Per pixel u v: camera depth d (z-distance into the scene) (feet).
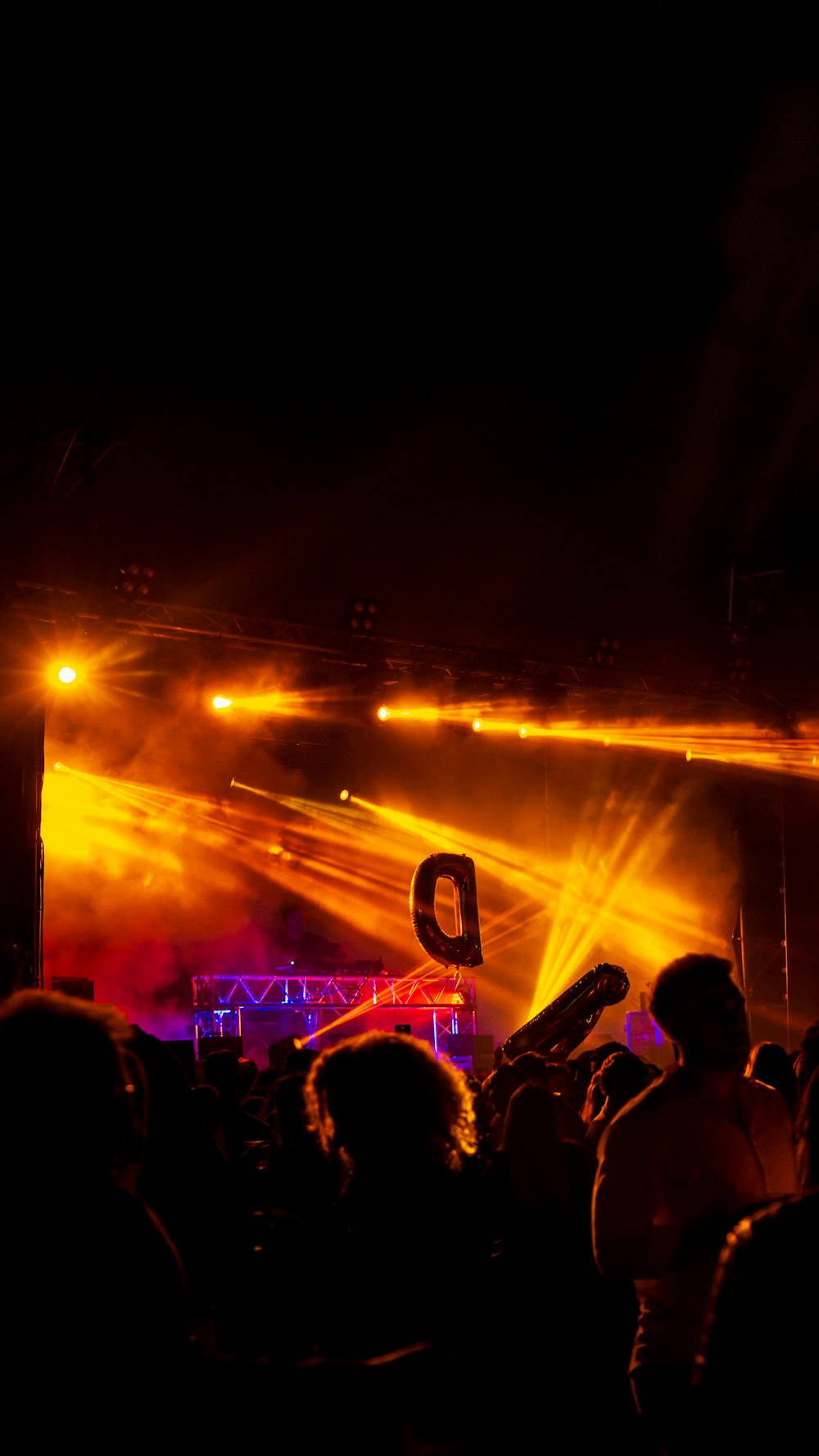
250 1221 11.14
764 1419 4.76
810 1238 4.90
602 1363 13.39
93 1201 5.65
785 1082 15.29
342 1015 61.16
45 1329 5.33
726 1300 4.99
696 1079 9.64
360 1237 8.18
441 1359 5.79
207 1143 10.31
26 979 32.60
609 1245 9.25
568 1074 21.85
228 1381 5.59
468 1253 8.20
